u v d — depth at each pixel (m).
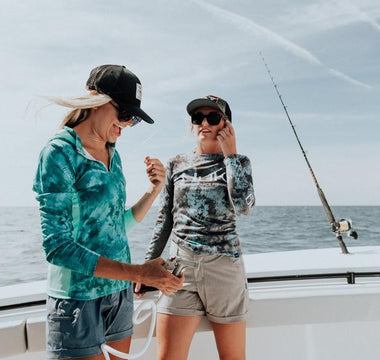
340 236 2.13
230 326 1.52
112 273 1.02
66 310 1.08
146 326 1.60
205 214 1.56
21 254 18.55
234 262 1.54
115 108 1.14
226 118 1.65
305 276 1.79
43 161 1.03
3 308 1.52
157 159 1.44
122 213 1.21
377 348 1.82
